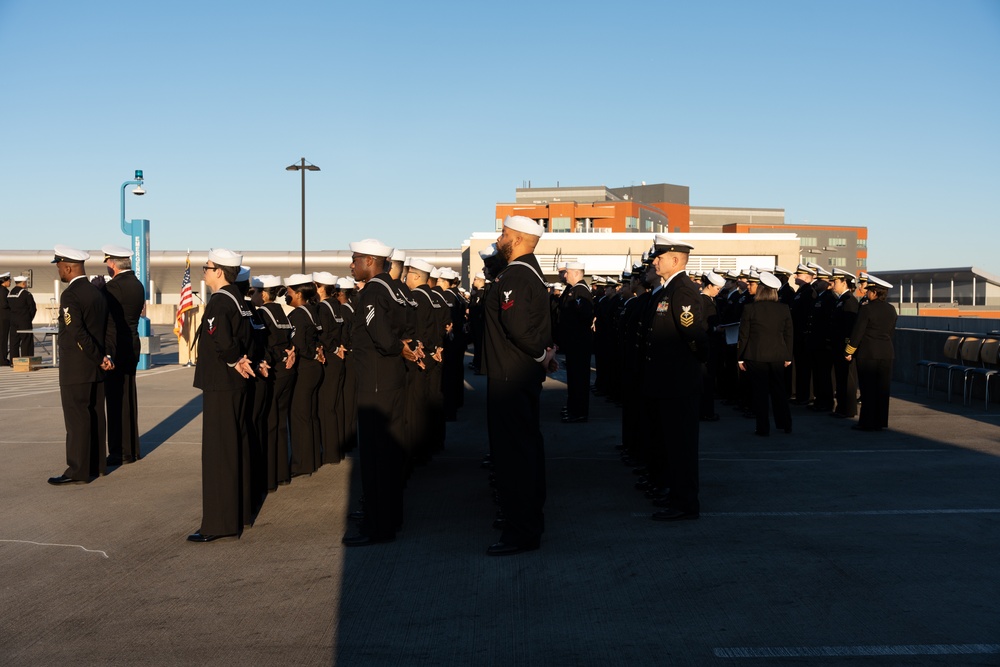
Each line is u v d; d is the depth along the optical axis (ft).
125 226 67.00
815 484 26.12
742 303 43.50
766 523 21.68
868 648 14.12
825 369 43.19
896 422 38.91
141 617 15.65
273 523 22.25
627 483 26.68
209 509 20.48
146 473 28.32
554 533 20.95
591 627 15.06
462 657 13.89
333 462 30.12
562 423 39.52
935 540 20.06
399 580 17.57
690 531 21.01
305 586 17.26
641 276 39.06
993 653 13.93
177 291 191.42
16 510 23.48
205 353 20.53
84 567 18.57
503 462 19.35
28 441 34.14
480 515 22.89
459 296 42.39
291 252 187.11
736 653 13.97
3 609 16.08
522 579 17.54
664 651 14.07
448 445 34.22
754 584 17.12
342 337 30.86
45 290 180.24
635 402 28.84
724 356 46.34
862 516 22.31
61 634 14.89
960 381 49.32
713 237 132.05
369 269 20.76
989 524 21.47
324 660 13.79
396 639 14.60
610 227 198.18
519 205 201.46
